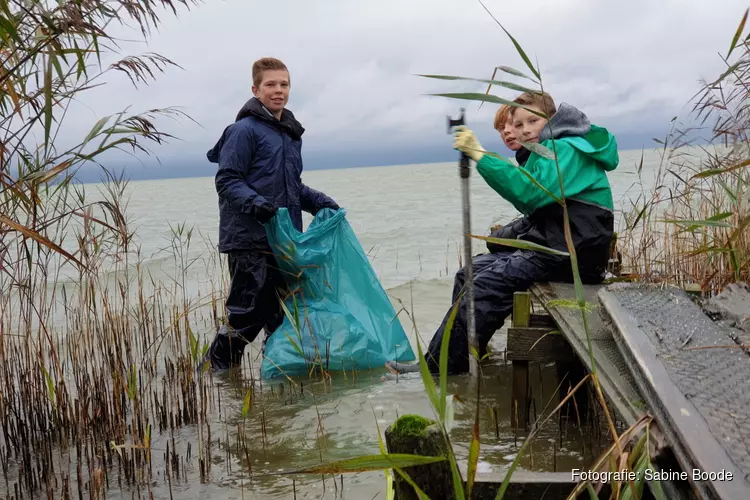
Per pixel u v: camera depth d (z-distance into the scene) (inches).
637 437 88.5
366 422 159.9
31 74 118.2
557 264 174.6
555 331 138.8
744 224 130.0
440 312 274.5
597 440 141.4
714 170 120.4
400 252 451.2
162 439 156.3
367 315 204.1
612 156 173.2
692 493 76.7
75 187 157.9
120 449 137.3
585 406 152.7
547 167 168.9
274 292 206.2
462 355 183.2
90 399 162.9
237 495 126.6
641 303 126.4
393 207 810.8
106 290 198.1
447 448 75.0
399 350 203.6
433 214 703.7
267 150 200.4
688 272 197.5
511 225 204.2
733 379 92.4
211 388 182.1
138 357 217.5
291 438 152.8
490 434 148.7
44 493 132.6
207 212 821.9
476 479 84.0
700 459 72.7
